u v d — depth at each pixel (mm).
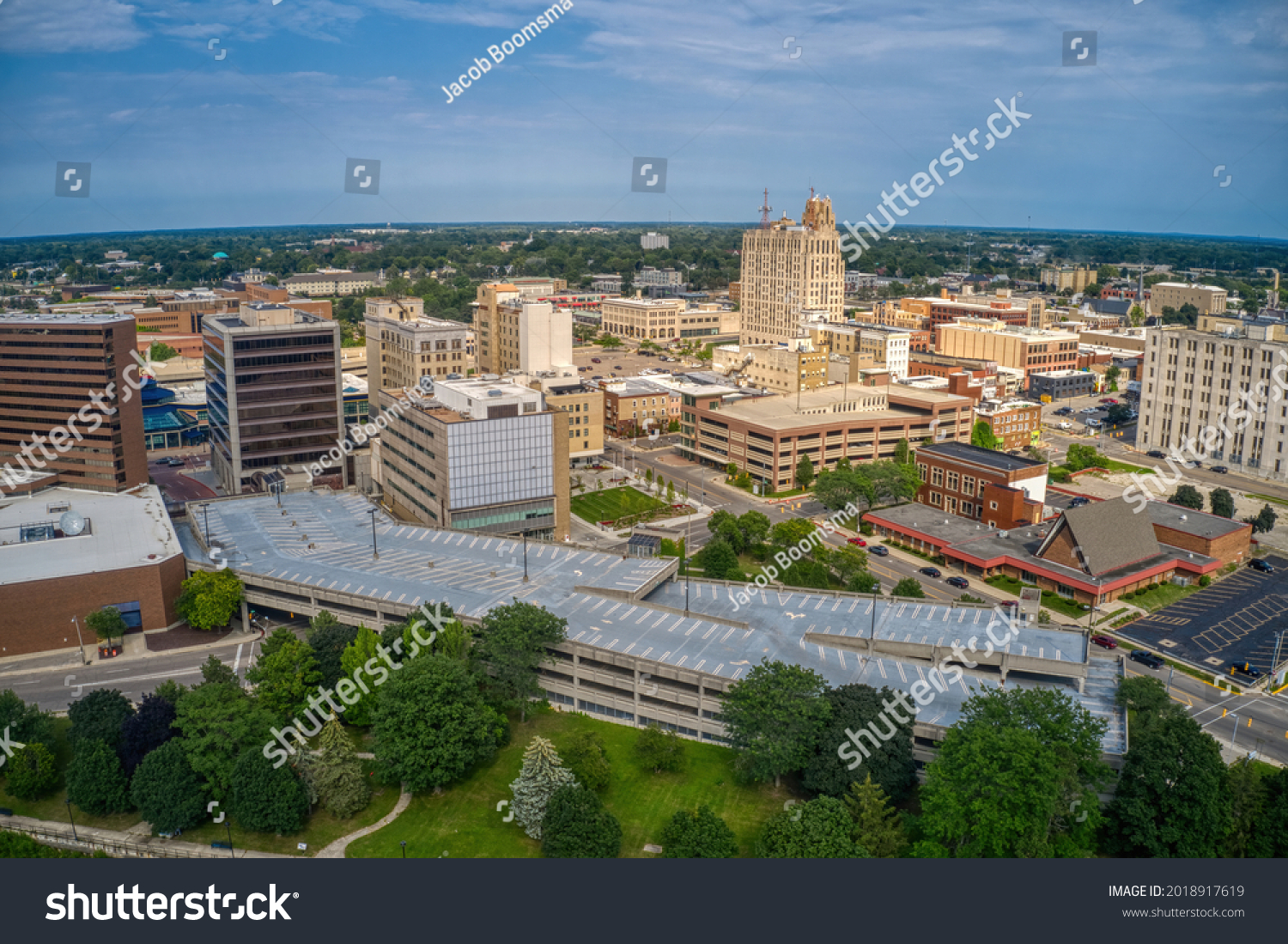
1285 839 100188
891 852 98500
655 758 120062
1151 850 101000
